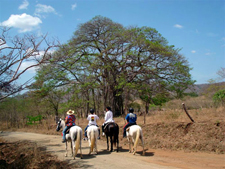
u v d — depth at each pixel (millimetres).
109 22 28641
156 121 15695
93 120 11508
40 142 16734
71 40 26734
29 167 8555
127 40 27391
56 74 26422
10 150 13172
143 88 26891
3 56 8023
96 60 26938
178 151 10703
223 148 10031
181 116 15383
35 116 34031
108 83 27594
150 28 29578
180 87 28375
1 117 39469
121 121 20000
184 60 28141
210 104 19172
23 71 8336
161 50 26391
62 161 9477
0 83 7793
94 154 10922
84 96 30344
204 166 7910
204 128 12148
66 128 10703
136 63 27578
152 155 10148
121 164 8547
